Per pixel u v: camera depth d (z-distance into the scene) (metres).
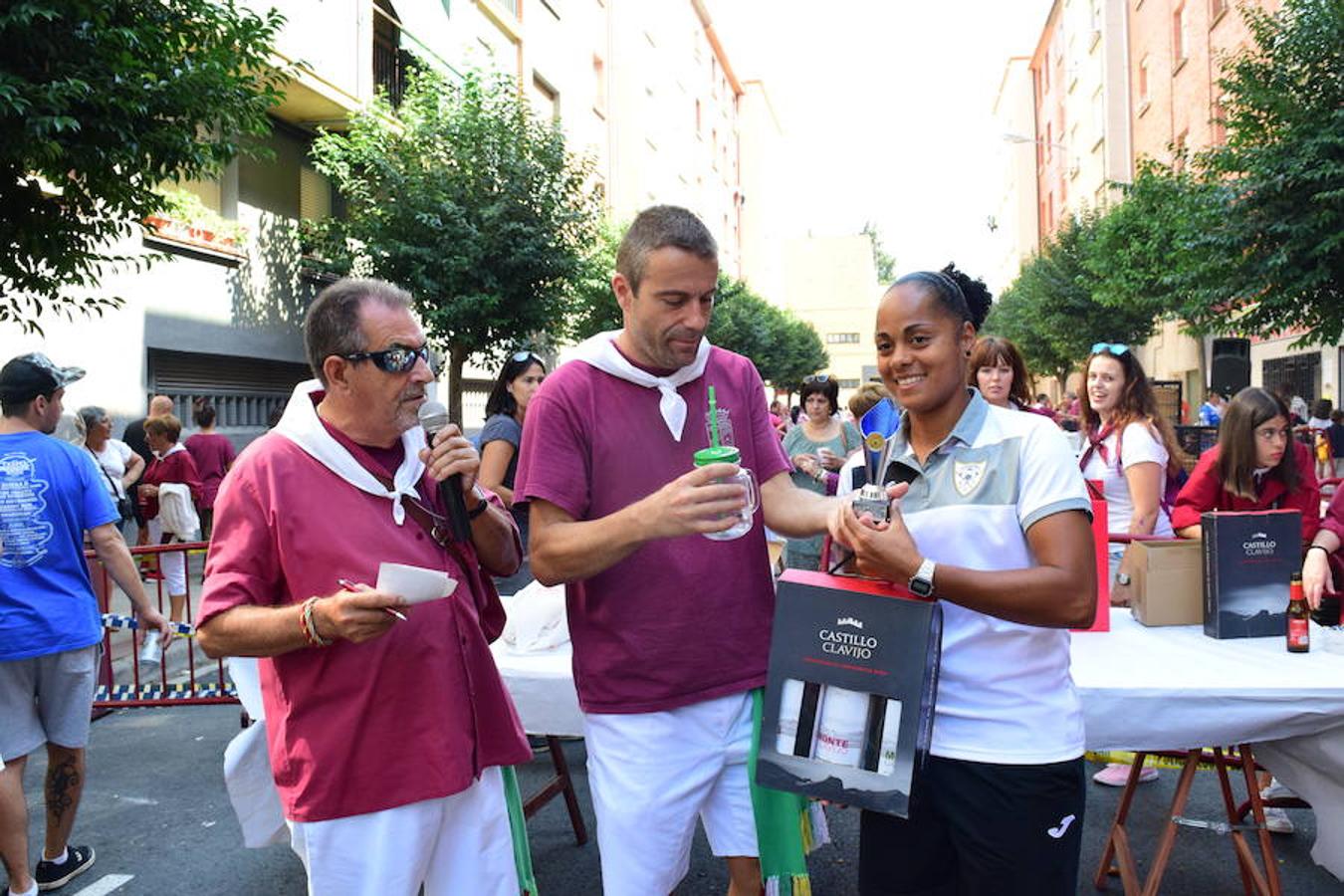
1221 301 12.61
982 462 2.02
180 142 5.83
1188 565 3.42
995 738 2.00
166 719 5.81
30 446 3.56
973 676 2.03
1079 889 3.46
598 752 2.34
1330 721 2.74
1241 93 11.84
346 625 1.85
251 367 13.08
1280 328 12.00
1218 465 3.83
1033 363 32.12
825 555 2.41
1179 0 24.55
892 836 2.16
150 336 10.77
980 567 1.99
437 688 2.10
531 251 12.55
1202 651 3.10
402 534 2.16
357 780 2.04
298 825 2.17
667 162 37.78
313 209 14.00
